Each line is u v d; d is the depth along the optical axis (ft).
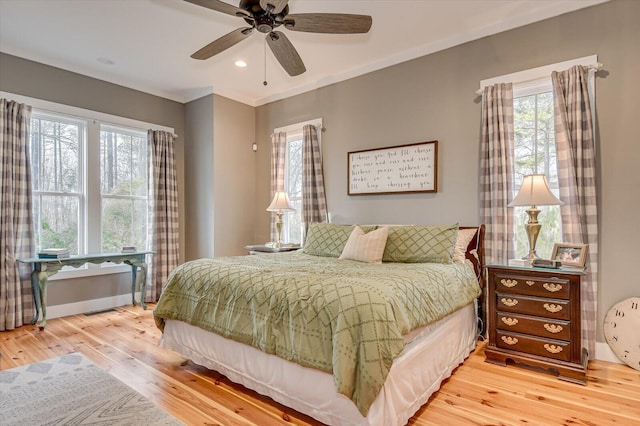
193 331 8.13
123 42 11.38
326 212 14.32
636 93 8.43
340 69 13.50
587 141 8.77
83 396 7.01
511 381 7.64
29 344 9.87
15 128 11.57
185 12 9.69
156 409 6.54
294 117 15.43
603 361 8.63
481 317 10.16
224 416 6.33
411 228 10.09
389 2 9.29
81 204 13.48
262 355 6.67
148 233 15.12
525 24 9.90
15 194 11.53
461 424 6.04
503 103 10.06
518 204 8.52
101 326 11.57
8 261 11.21
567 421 6.14
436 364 7.09
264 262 9.02
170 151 15.67
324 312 5.74
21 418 6.24
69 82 13.03
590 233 8.67
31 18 9.96
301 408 6.06
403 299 6.07
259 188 16.79
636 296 8.38
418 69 11.89
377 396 5.19
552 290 7.90
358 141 13.39
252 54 12.24
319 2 9.25
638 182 8.39
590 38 8.98
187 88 15.43
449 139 11.25
